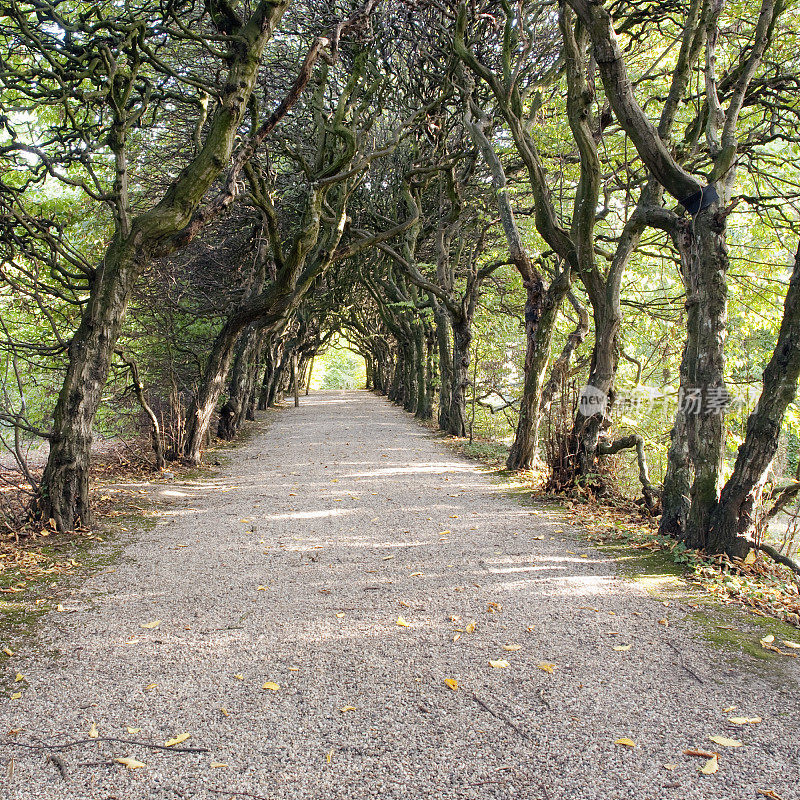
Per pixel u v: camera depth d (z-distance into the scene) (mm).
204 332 14562
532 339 9680
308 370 50688
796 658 3469
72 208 8555
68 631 3799
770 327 11203
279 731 2752
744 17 7992
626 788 2383
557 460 8133
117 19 6598
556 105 11602
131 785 2395
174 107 11102
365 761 2541
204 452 11867
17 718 2846
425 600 4355
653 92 9719
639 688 3137
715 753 2598
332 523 6637
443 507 7438
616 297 7695
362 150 12156
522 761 2547
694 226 5426
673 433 5945
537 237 13047
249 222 13930
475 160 11797
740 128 8477
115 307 6199
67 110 6277
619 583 4695
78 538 5832
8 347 6539
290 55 11602
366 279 20859
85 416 6148
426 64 11641
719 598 4371
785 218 8570
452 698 3035
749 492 4988
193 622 3957
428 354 19359
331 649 3578
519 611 4152
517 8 9156
